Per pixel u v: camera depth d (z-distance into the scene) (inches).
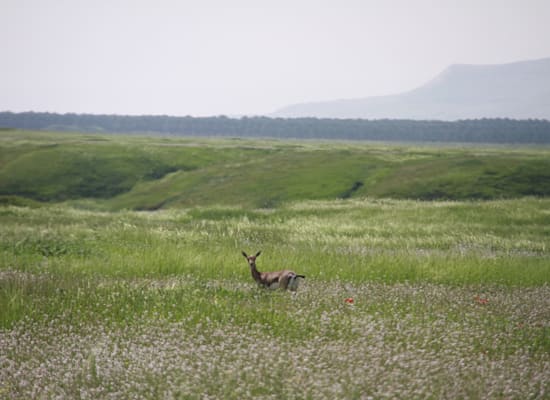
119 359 1427.2
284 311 2020.2
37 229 4702.3
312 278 2888.8
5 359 1454.2
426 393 1200.2
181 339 1610.5
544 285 2864.2
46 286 2454.5
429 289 2628.0
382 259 3376.0
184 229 5059.1
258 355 1427.2
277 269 3083.2
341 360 1397.6
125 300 2182.6
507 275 3115.2
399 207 7190.0
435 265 3277.6
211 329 1729.8
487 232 5374.0
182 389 1219.9
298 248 3949.3
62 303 2096.5
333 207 7327.8
